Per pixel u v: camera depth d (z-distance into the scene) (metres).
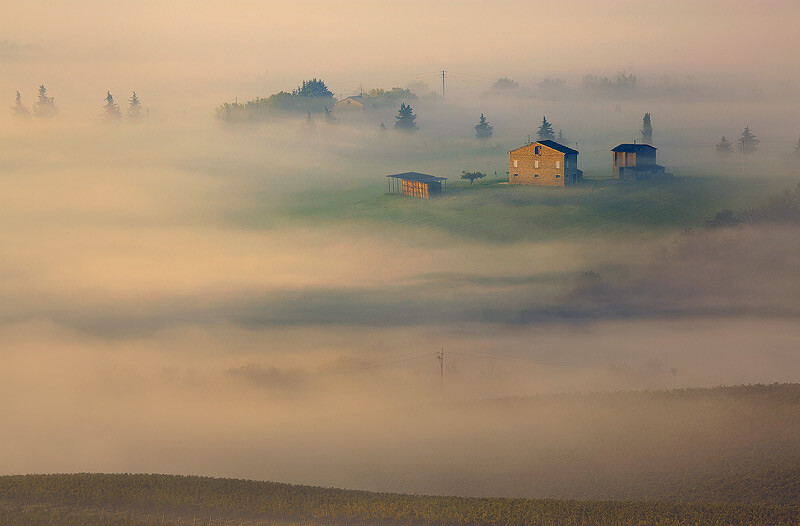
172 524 78.75
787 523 80.19
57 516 80.44
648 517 82.56
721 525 80.25
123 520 79.31
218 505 84.44
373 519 82.62
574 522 82.25
